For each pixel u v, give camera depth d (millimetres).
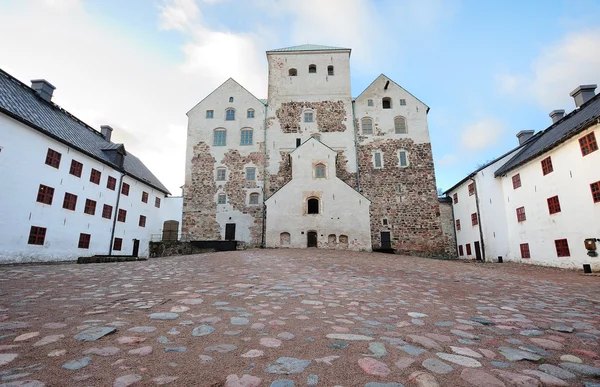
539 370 2840
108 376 2607
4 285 7402
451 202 29734
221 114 28891
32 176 17203
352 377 2660
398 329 4156
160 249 20312
